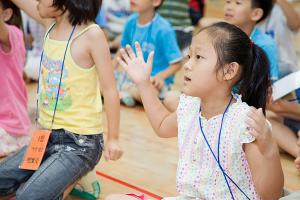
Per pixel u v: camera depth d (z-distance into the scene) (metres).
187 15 3.28
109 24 3.31
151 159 1.92
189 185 1.22
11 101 1.85
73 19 1.43
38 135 1.46
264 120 1.10
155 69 2.54
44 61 1.47
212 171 1.19
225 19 2.08
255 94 1.24
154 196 1.60
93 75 1.46
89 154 1.46
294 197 1.33
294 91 1.99
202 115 1.24
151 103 1.33
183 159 1.24
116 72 2.70
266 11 2.07
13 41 1.81
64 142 1.45
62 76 1.44
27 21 2.72
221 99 1.21
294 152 1.97
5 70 1.82
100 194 1.61
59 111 1.46
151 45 2.51
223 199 1.19
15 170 1.47
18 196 1.36
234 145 1.16
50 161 1.42
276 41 2.34
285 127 2.04
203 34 1.20
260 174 1.13
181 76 3.11
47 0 1.41
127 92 2.59
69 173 1.41
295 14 2.40
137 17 2.59
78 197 1.59
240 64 1.19
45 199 1.35
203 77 1.18
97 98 1.48
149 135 2.18
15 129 1.86
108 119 1.46
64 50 1.43
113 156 1.44
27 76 2.79
